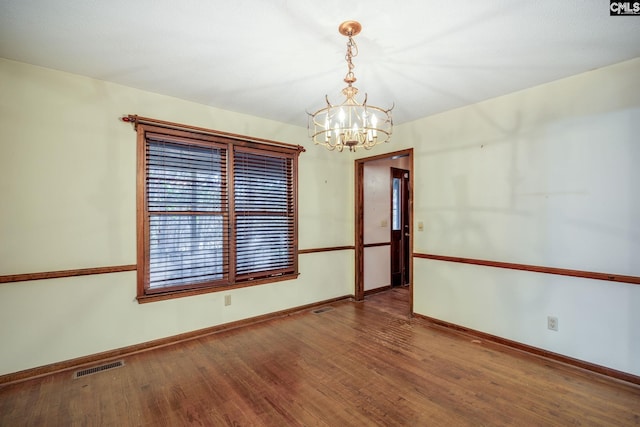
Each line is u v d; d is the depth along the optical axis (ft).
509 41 6.42
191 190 9.82
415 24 5.83
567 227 8.13
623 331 7.28
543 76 8.07
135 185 8.86
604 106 7.55
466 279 10.23
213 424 5.76
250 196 11.14
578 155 7.95
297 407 6.25
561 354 8.18
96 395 6.68
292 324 11.00
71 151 7.98
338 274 14.02
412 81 8.36
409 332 10.25
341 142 6.48
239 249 10.87
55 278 7.73
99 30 6.07
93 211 8.25
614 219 7.43
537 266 8.62
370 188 15.14
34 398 6.56
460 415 5.98
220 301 10.36
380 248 15.67
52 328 7.70
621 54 6.97
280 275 11.93
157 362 8.14
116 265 8.55
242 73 7.93
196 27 5.95
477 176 9.96
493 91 9.04
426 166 11.41
